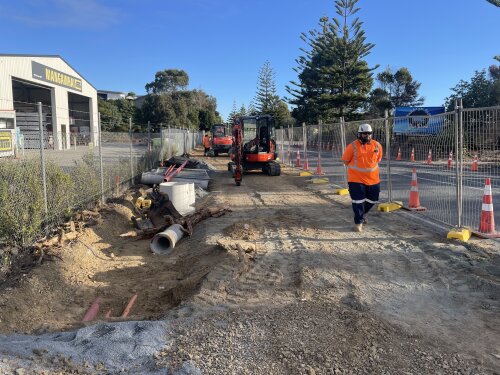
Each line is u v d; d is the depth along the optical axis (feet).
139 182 47.93
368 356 11.45
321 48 154.40
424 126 30.83
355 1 140.15
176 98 258.98
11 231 20.90
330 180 50.93
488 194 23.90
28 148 33.76
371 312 14.47
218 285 17.04
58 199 25.93
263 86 221.66
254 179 56.49
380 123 36.68
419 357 11.52
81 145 46.93
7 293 16.48
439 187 38.29
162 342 12.17
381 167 55.26
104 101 210.38
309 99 159.22
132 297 18.42
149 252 25.09
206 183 46.73
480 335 12.90
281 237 24.89
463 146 26.45
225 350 11.71
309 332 12.64
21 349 11.49
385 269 18.84
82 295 18.70
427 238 23.62
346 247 22.40
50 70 117.91
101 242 25.49
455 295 15.97
